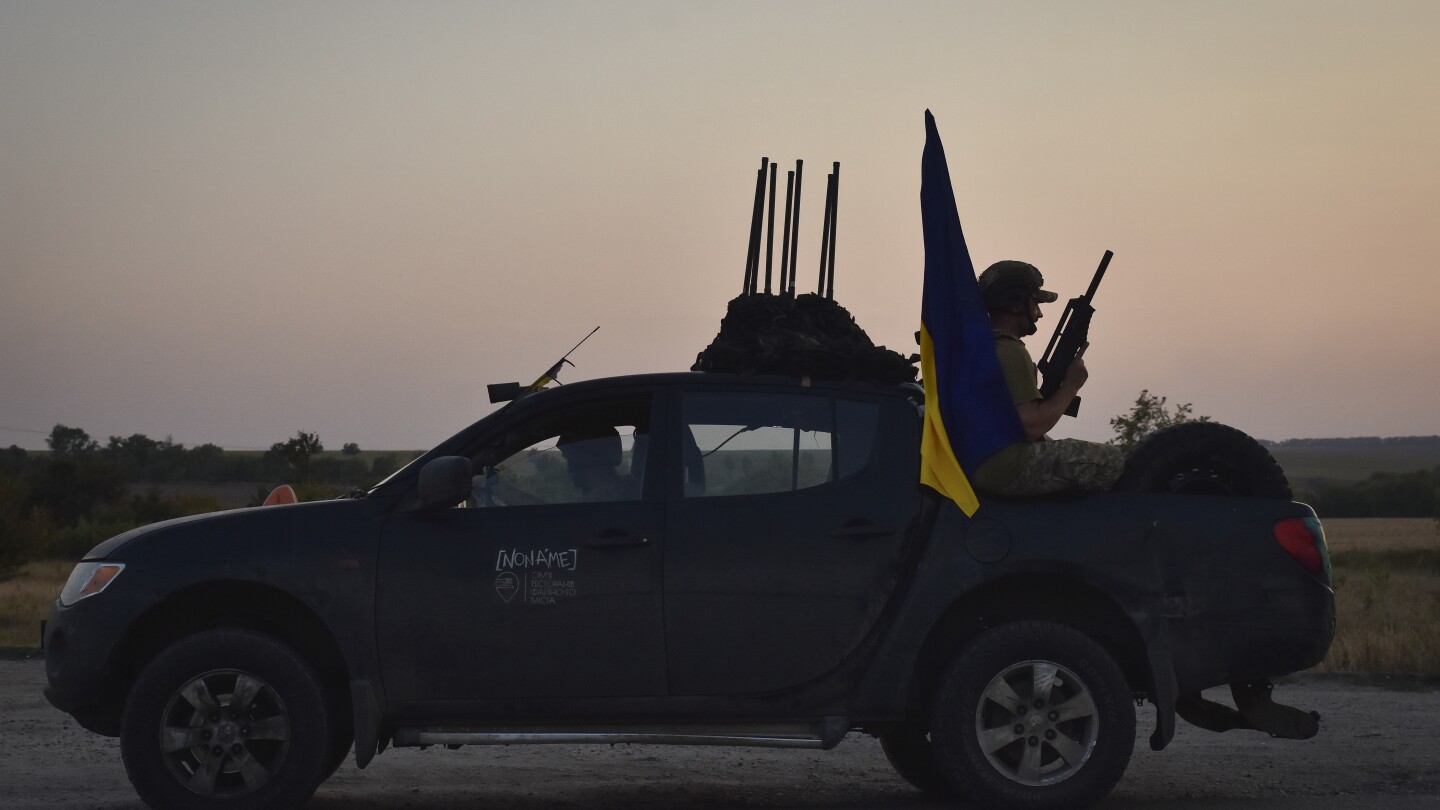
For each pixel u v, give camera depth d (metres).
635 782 6.96
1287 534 5.78
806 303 6.46
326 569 5.67
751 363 5.96
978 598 5.86
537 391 6.14
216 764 5.55
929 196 6.01
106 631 5.59
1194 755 7.56
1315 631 5.73
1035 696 5.59
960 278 5.92
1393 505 115.75
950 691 5.59
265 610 5.87
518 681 5.65
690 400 5.95
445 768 7.36
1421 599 23.98
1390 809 5.81
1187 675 5.67
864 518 5.73
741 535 5.70
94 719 5.79
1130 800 6.15
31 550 41.97
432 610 5.64
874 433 5.89
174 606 5.82
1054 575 5.69
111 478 86.38
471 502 5.84
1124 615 5.77
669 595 5.65
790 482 5.82
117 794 6.43
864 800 6.45
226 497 111.12
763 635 5.65
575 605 5.65
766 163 6.66
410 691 5.65
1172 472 5.98
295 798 5.54
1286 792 6.39
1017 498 5.80
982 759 5.56
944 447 5.74
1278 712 5.99
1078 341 6.07
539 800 6.43
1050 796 5.54
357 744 5.59
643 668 5.64
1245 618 5.70
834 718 5.68
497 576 5.67
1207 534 5.74
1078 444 5.75
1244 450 5.99
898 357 5.93
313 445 50.69
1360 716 9.11
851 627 5.66
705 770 7.37
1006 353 5.93
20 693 10.67
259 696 5.63
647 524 5.73
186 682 5.56
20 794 6.44
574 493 5.83
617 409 5.96
